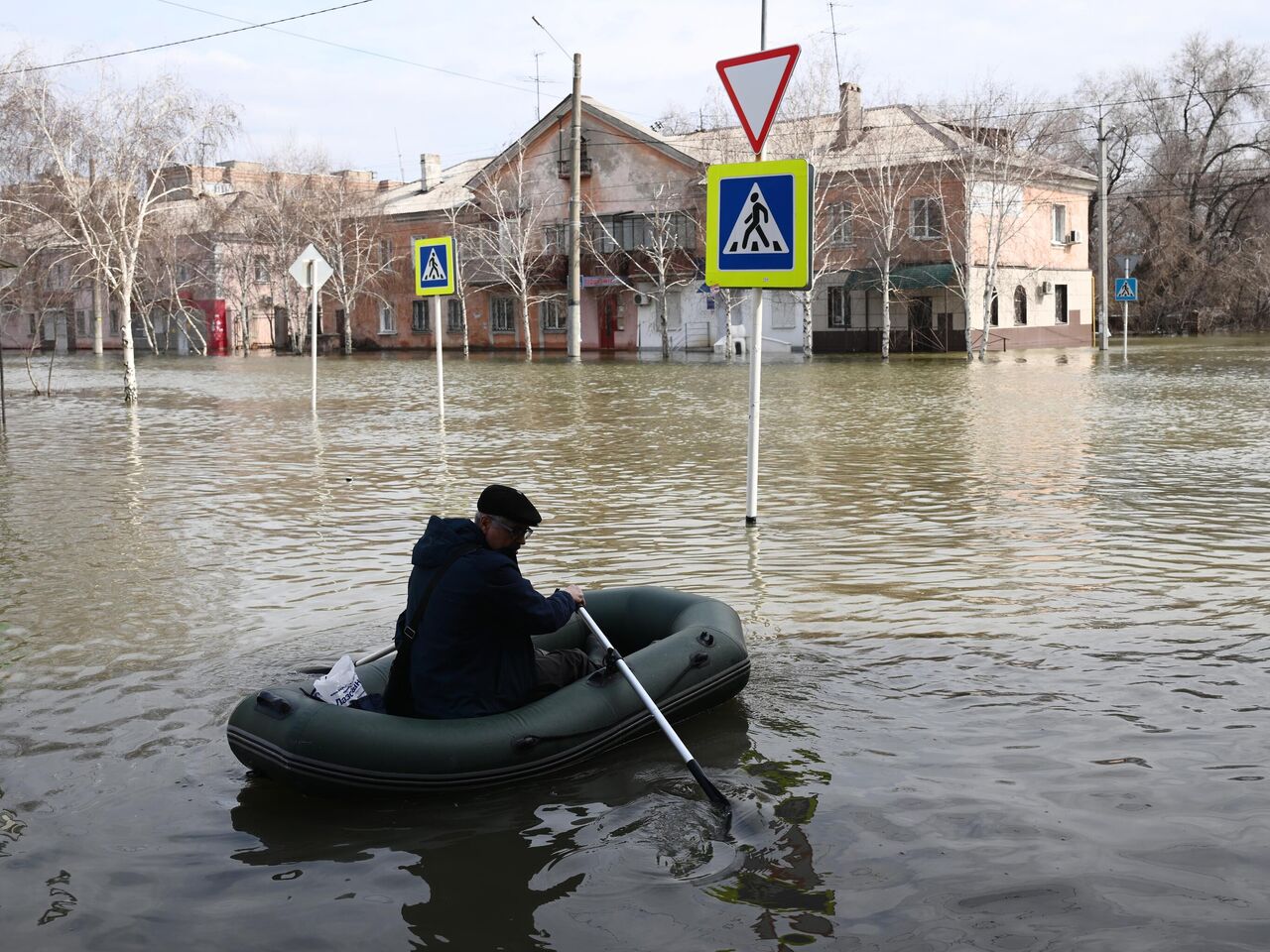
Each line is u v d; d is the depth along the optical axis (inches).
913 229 1743.4
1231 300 2407.7
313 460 552.1
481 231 1985.7
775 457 538.6
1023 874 146.4
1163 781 172.9
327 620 270.8
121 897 146.8
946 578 300.5
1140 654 233.9
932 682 220.2
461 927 137.9
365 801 175.2
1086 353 1641.2
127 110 983.0
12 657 244.5
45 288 1544.0
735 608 276.1
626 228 1941.4
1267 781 172.1
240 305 2311.8
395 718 178.9
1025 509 396.8
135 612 279.7
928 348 1785.2
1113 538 345.7
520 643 192.2
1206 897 139.8
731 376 1223.5
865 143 1781.5
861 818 163.3
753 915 138.7
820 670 229.1
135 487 474.3
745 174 346.3
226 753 193.8
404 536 369.1
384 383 1179.3
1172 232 2380.7
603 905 142.3
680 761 187.3
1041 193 1887.3
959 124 1653.5
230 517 405.4
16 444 636.1
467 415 786.8
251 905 144.3
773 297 1839.3
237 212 2292.1
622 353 1983.3
